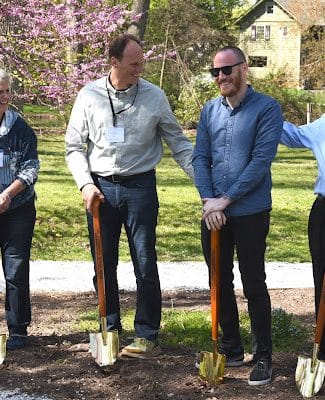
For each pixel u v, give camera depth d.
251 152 4.49
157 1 32.53
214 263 4.53
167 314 6.38
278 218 12.82
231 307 4.82
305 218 12.94
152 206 5.02
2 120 5.10
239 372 4.84
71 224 11.53
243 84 4.48
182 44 30.55
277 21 54.62
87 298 7.25
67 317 6.37
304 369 4.52
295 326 5.84
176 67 29.86
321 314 4.48
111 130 4.92
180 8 30.64
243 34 43.34
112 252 5.11
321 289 4.68
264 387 4.59
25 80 12.34
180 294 7.54
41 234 10.84
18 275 5.21
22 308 5.27
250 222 4.48
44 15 12.53
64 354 5.22
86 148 5.08
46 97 13.14
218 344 5.41
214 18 39.66
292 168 21.91
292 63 54.53
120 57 4.82
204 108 4.68
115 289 5.22
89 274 8.55
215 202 4.43
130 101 4.93
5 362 5.04
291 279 8.52
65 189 14.69
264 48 54.62
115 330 5.00
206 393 4.51
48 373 4.86
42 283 8.01
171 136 5.09
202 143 4.66
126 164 4.94
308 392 4.45
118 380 4.72
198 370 4.85
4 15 12.06
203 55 31.31
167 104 5.04
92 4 13.27
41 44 12.70
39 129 15.67
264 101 4.48
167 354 5.20
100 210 5.02
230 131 4.50
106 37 13.34
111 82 4.95
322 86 36.59
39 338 5.59
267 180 4.54
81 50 13.41
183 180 17.73
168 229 11.47
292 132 4.72
